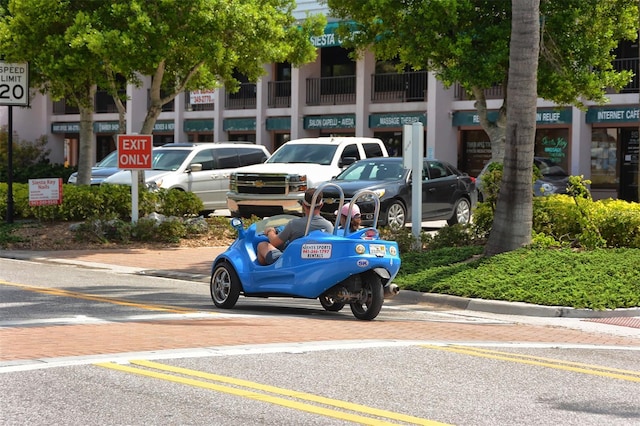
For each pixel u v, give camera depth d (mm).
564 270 16141
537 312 14281
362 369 9234
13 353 9578
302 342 10695
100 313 12648
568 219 19516
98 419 7188
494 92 37312
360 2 22266
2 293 14672
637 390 8766
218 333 11133
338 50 42281
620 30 22156
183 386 8273
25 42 24281
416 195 19484
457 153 38188
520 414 7660
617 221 19078
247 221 23578
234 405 7648
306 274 12984
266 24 24609
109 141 53781
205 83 27203
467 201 26500
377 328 12242
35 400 7723
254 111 43562
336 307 14039
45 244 22453
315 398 7938
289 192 24375
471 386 8680
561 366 9875
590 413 7781
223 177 29484
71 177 32938
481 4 21328
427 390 8422
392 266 12961
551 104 35156
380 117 39500
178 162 28828
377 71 40625
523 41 17297
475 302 14805
